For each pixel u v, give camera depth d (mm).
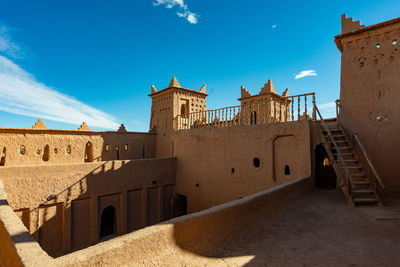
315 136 10070
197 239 4336
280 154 11383
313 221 6109
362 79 9844
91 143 16484
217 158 14219
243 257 4203
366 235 5168
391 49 9266
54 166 11492
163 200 16094
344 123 10117
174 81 19094
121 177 13875
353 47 10148
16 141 13273
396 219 6016
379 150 9305
